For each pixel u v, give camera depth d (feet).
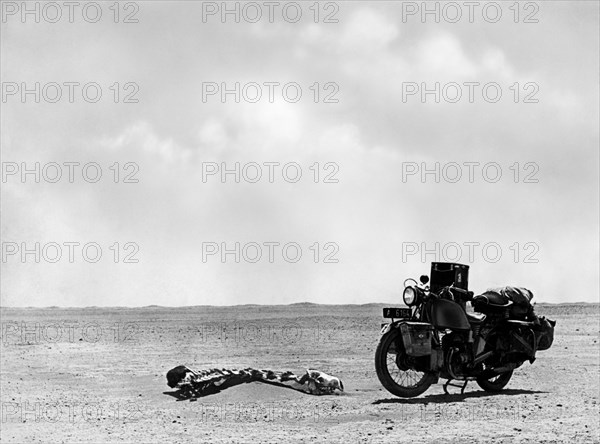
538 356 65.00
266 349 72.84
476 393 44.80
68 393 44.80
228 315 175.83
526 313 46.42
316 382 43.50
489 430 33.68
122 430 34.45
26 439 32.83
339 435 33.01
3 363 60.90
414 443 31.37
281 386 43.70
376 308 214.48
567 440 31.58
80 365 59.93
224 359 64.23
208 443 31.78
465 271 45.75
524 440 31.63
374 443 31.45
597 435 32.48
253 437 32.78
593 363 59.36
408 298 43.57
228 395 42.34
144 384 48.08
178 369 44.04
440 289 45.42
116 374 53.72
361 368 56.49
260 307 240.32
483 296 45.68
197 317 162.40
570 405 39.83
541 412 37.88
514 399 42.04
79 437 33.12
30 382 50.08
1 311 202.80
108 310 227.20
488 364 45.42
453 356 44.34
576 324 115.55
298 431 33.94
